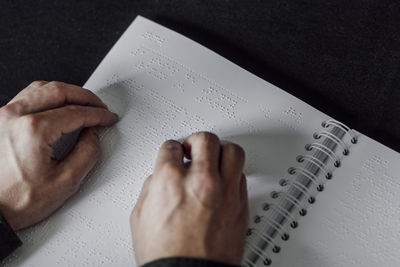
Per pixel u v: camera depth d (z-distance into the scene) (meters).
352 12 0.81
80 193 0.69
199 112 0.73
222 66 0.75
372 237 0.65
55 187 0.66
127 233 0.66
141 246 0.59
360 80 0.78
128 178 0.69
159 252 0.56
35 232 0.67
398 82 0.77
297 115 0.72
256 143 0.71
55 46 0.85
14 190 0.65
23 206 0.65
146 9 0.86
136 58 0.77
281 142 0.70
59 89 0.69
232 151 0.62
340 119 0.76
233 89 0.74
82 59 0.84
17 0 0.88
